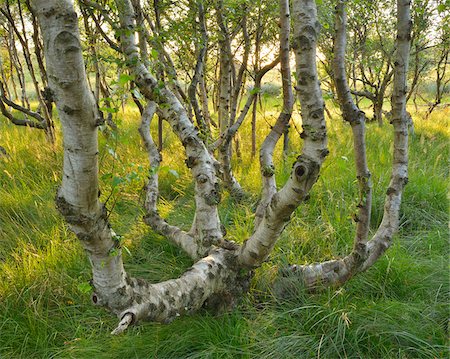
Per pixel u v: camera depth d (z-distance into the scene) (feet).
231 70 19.54
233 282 10.27
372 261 10.96
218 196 11.32
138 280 8.33
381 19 25.07
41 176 18.21
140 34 12.29
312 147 7.89
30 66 21.89
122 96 8.32
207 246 11.11
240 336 9.51
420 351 9.19
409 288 11.36
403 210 16.08
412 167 19.29
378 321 9.80
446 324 10.14
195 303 9.36
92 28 19.52
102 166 19.01
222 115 17.75
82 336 9.93
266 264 11.46
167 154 21.58
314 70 7.72
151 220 13.19
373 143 23.75
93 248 7.24
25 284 11.17
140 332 9.91
